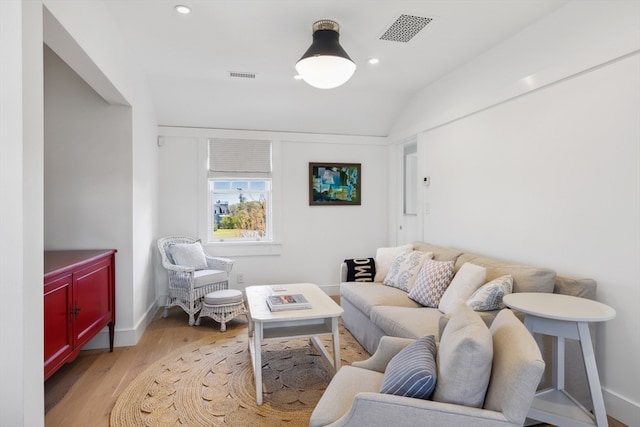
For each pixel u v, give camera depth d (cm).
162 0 227
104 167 300
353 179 480
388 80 374
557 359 194
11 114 133
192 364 270
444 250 328
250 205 458
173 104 399
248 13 243
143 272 344
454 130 351
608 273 210
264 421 200
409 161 482
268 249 452
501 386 114
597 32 212
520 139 273
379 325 265
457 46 294
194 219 433
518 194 275
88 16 207
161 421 199
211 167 436
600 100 213
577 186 229
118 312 305
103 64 233
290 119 441
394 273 338
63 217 296
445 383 122
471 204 328
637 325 195
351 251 482
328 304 252
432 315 251
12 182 133
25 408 136
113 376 250
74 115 297
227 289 389
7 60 132
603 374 211
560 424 173
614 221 206
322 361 278
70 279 225
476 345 118
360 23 256
